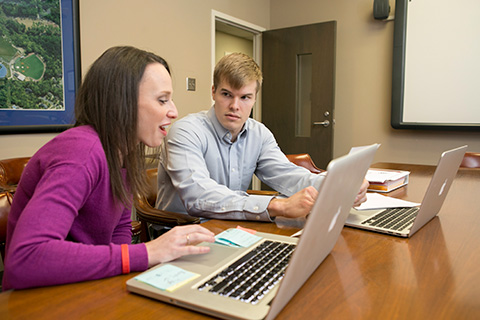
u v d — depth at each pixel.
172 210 1.47
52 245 0.65
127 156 0.89
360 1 3.90
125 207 0.93
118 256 0.69
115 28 2.78
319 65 3.99
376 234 0.97
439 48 3.44
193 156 1.32
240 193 1.33
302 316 0.56
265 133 1.64
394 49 3.64
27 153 2.33
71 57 2.49
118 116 0.80
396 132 3.80
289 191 1.50
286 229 1.02
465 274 0.72
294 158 2.36
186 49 3.43
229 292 0.60
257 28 4.34
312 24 4.00
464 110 3.38
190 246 0.74
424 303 0.60
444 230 1.01
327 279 0.69
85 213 0.82
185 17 3.39
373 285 0.67
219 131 1.47
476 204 1.30
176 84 3.35
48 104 2.39
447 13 3.38
